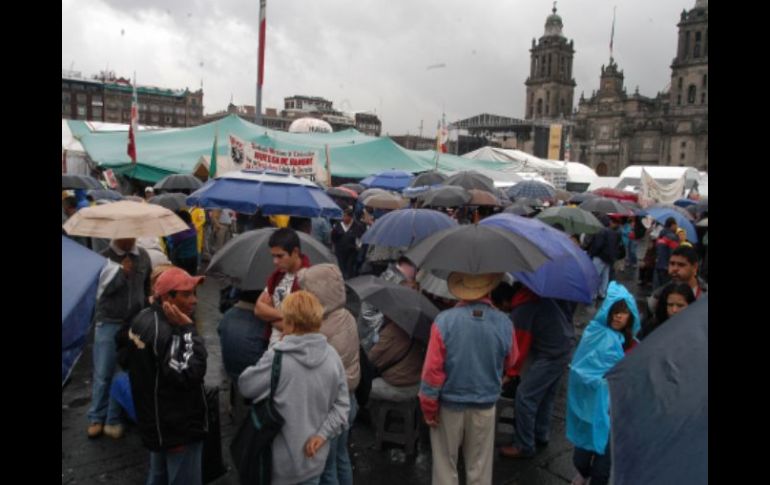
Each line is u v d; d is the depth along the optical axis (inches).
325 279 143.9
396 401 193.5
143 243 241.9
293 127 1802.4
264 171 308.0
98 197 423.8
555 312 191.9
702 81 3344.0
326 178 584.4
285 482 117.6
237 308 175.5
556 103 4306.1
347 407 124.7
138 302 196.1
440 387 144.5
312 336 119.7
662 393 65.4
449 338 143.5
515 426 199.3
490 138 3545.8
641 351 75.9
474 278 146.6
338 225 426.0
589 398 153.7
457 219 461.4
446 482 147.9
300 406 117.0
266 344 167.9
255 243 178.9
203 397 135.1
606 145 3659.0
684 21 3385.8
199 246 501.7
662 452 58.8
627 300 150.0
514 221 203.5
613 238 462.9
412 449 195.0
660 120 3452.3
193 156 743.1
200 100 4158.5
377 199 395.2
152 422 127.7
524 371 200.4
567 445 212.5
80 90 3624.5
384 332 198.2
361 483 179.5
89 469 178.9
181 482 133.4
